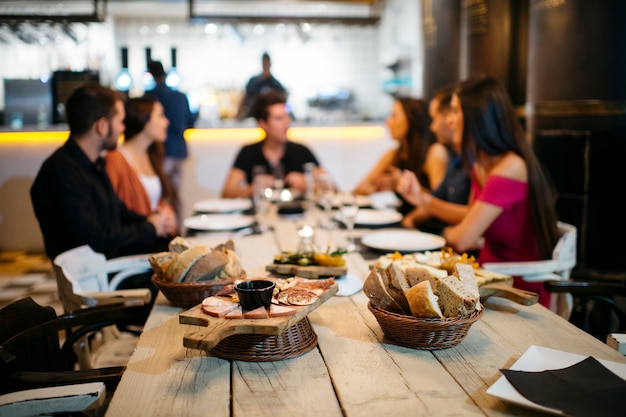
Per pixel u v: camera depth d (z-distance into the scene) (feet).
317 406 3.30
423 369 3.75
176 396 3.43
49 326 4.93
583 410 3.07
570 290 5.68
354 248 7.13
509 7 11.82
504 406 3.26
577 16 8.73
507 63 11.99
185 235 8.33
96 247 8.00
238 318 3.84
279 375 3.70
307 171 11.48
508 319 4.66
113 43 24.54
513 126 7.17
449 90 10.44
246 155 12.85
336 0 21.22
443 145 11.50
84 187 8.02
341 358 3.93
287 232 8.45
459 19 13.30
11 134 16.58
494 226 7.23
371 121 19.71
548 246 7.12
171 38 24.95
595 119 8.68
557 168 9.24
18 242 17.17
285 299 4.16
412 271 4.29
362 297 5.25
